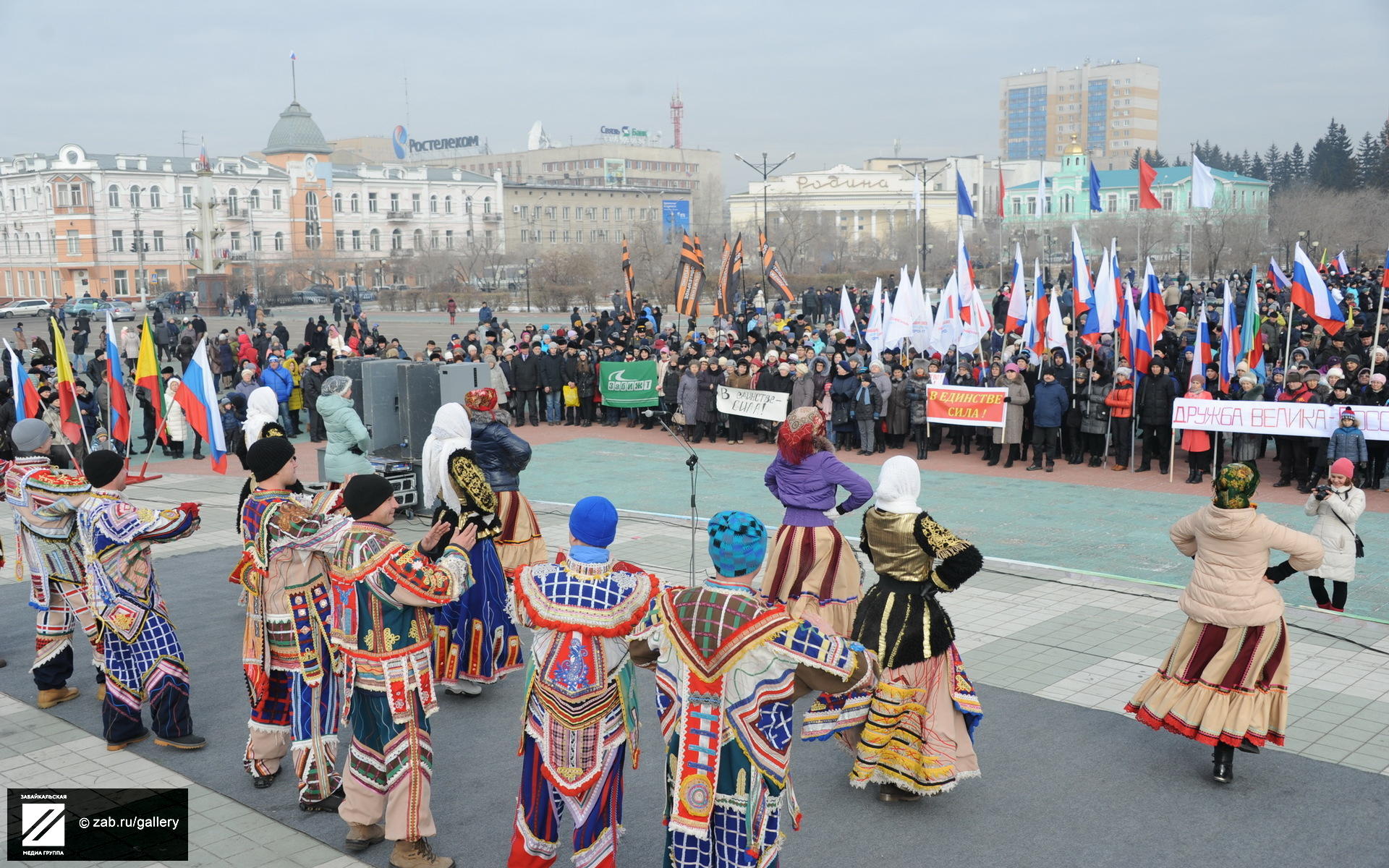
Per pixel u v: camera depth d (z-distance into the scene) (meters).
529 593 5.12
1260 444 16.14
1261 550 6.43
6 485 8.12
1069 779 6.62
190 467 19.64
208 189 80.88
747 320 36.94
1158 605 10.22
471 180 116.38
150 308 66.12
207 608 10.44
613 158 165.88
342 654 5.68
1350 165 125.56
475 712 7.90
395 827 5.57
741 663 4.59
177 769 6.98
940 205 131.75
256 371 22.92
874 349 22.89
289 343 44.44
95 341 48.53
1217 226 83.62
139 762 7.08
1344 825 6.01
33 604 8.10
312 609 6.24
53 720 7.85
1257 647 6.39
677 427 21.91
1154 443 17.58
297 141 115.00
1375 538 12.95
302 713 6.29
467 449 8.00
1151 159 193.62
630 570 5.22
